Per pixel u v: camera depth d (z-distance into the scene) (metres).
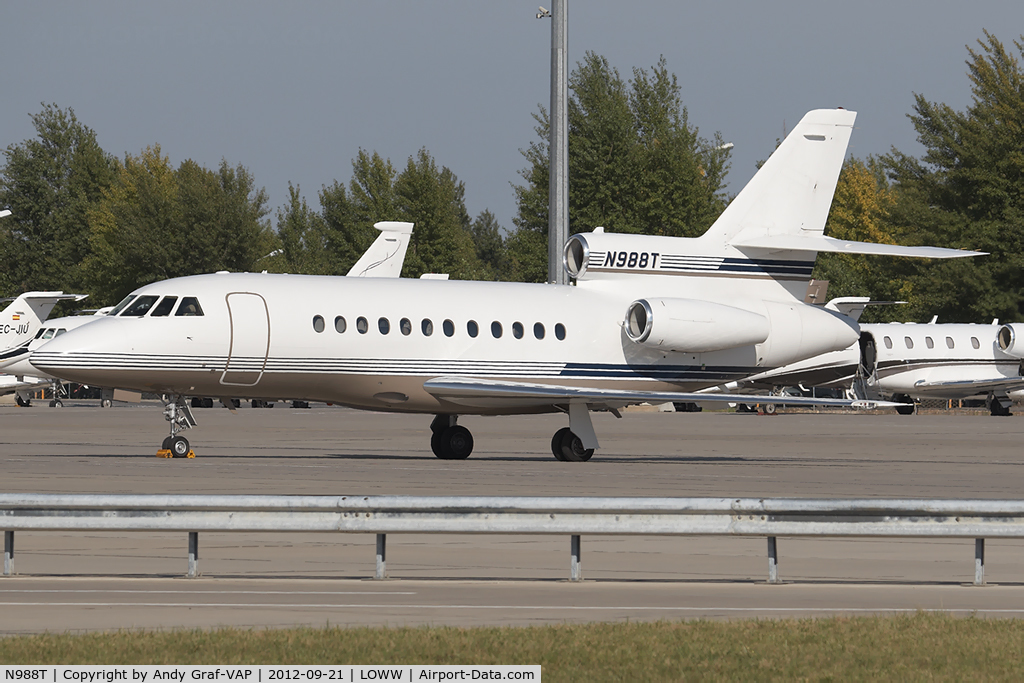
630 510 43.50
